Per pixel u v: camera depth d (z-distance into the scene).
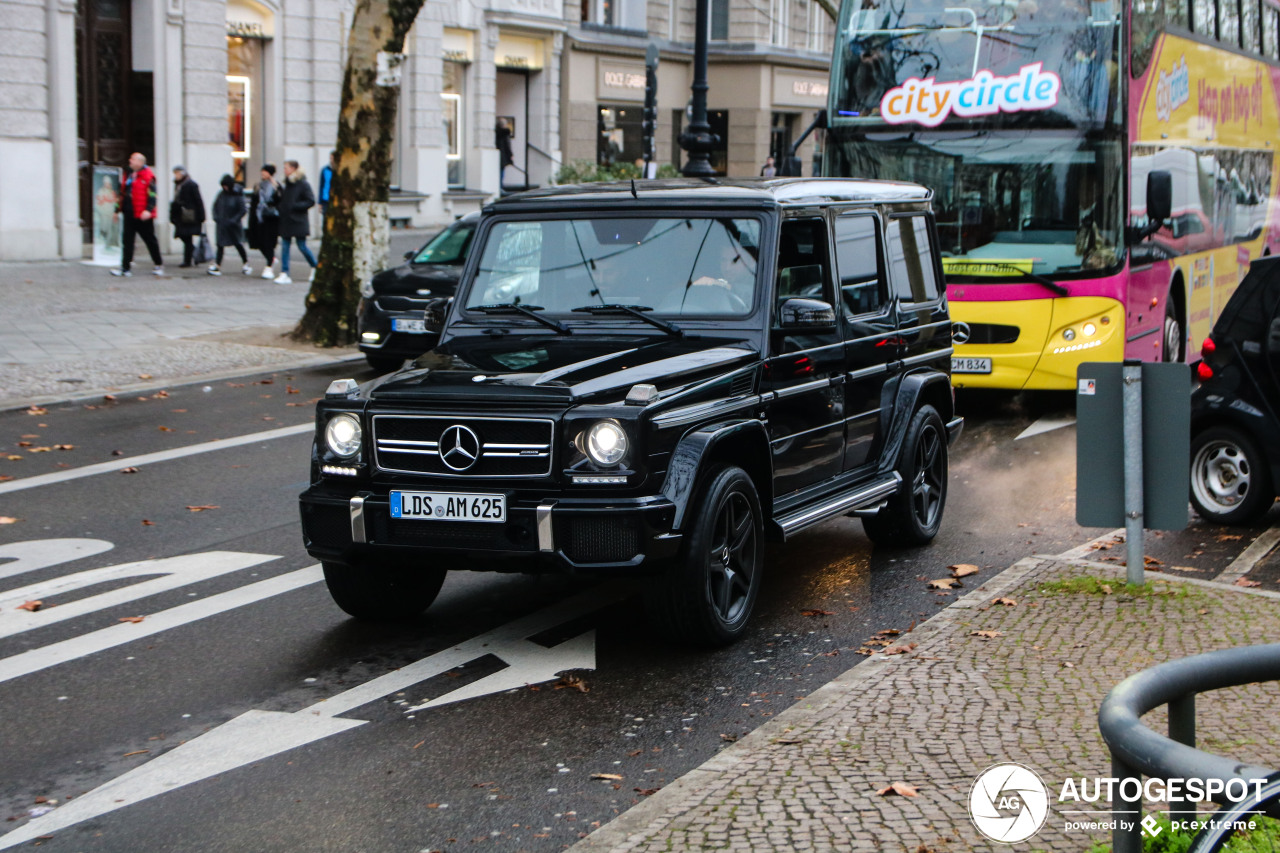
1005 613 6.69
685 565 6.25
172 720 5.70
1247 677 3.08
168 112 27.73
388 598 6.92
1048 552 8.55
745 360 6.77
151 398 13.98
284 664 6.42
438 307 7.54
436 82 35.34
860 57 13.67
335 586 6.86
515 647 6.66
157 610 7.28
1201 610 6.62
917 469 8.62
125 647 6.67
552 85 39.88
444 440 6.18
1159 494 6.98
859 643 6.67
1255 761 4.70
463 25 36.03
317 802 4.87
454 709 5.80
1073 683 5.62
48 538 8.78
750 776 4.74
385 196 17.52
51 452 11.36
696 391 6.39
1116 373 7.01
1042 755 4.85
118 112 27.31
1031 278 13.05
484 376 6.38
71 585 7.74
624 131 43.31
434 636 6.85
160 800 4.91
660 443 6.09
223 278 24.33
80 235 26.08
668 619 6.37
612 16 42.59
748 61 45.56
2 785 5.06
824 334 7.55
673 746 5.37
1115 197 12.93
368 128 17.22
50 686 6.12
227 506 9.65
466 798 4.89
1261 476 9.04
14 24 24.50
